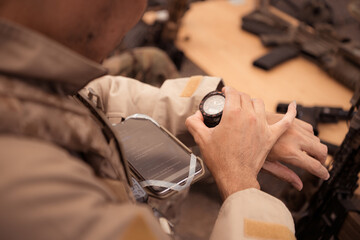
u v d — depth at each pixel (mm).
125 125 639
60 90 315
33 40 269
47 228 219
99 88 739
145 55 1199
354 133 688
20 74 268
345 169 721
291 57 1376
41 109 274
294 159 617
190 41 1478
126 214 253
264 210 472
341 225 722
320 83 1279
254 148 555
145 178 534
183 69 1341
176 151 584
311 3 1688
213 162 554
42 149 246
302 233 826
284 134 639
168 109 734
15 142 239
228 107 576
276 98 1188
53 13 299
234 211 472
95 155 357
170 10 1392
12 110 250
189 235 939
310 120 1027
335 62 1301
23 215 214
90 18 326
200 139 592
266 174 648
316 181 773
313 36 1443
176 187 530
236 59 1381
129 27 377
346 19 1885
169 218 942
